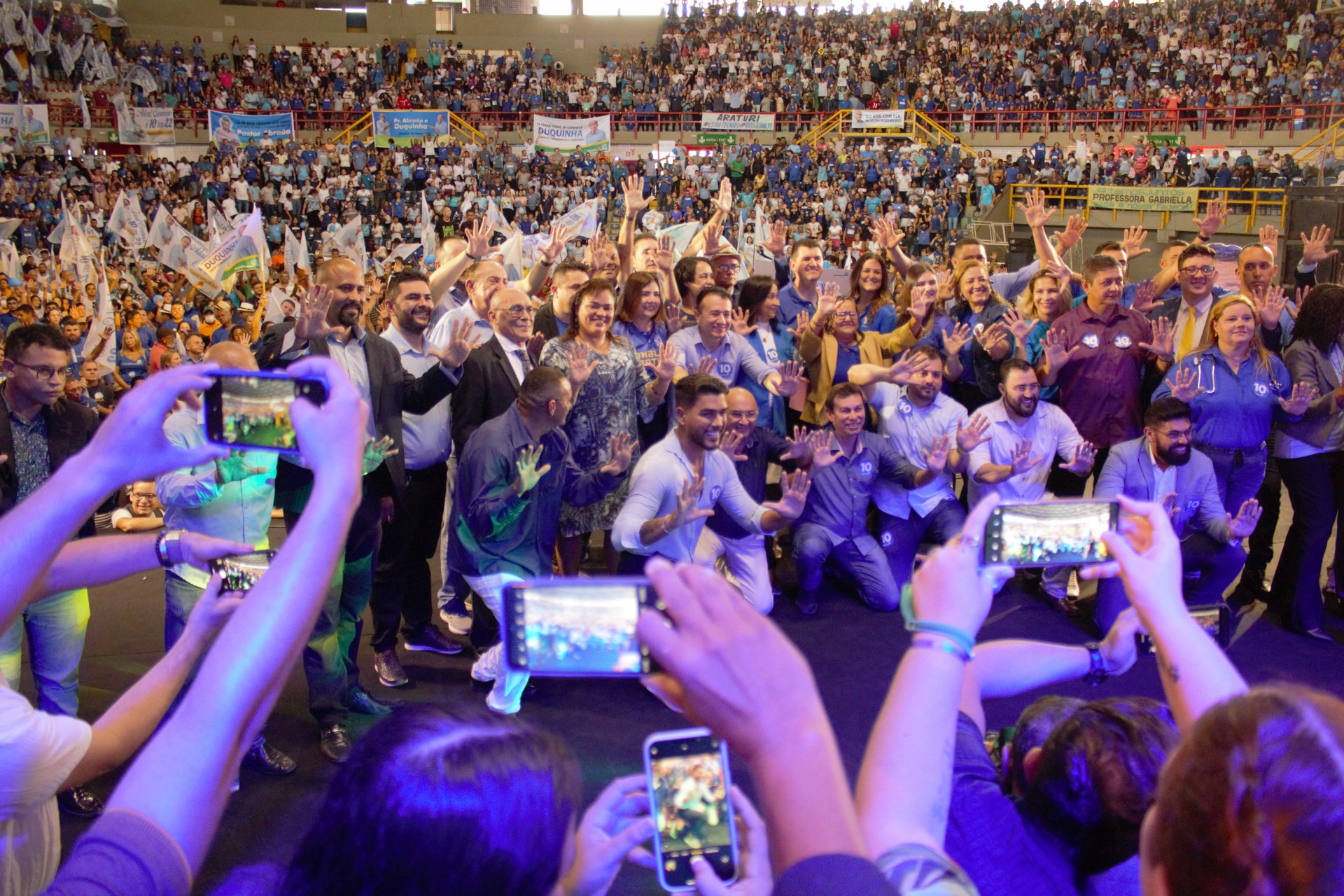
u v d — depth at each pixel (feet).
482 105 103.35
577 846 4.45
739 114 98.89
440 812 2.93
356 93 106.22
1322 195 39.09
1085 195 77.41
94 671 16.21
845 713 15.08
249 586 6.43
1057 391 20.92
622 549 15.42
